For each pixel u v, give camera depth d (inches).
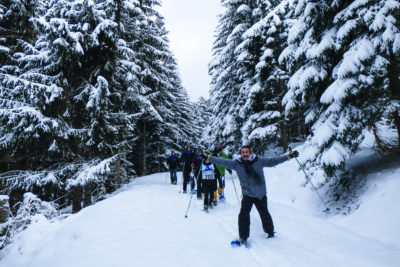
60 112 372.2
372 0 199.5
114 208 218.4
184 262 120.9
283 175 360.5
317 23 249.3
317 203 249.6
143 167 753.6
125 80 466.3
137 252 128.3
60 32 330.3
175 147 927.0
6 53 402.3
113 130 385.7
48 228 229.1
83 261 118.6
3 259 199.0
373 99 208.1
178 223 194.2
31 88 313.1
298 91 249.3
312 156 222.4
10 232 248.8
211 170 244.4
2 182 342.3
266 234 169.2
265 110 458.9
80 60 382.0
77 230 174.9
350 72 199.6
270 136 449.1
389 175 197.3
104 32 366.9
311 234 167.5
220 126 563.8
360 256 129.5
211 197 245.8
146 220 193.0
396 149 227.0
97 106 351.6
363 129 215.5
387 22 185.8
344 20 218.5
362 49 194.1
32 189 343.0
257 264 124.6
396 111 205.8
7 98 341.1
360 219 185.3
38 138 341.7
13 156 376.2
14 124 329.7
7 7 431.8
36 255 169.6
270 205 257.6
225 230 180.1
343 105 216.2
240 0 517.0
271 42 435.2
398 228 155.3
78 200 374.9
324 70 236.2
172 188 408.8
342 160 195.9
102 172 343.0
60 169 366.9
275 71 430.0
